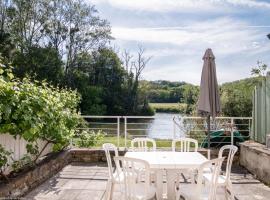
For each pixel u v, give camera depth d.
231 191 4.68
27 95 5.18
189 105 16.20
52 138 6.32
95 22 31.91
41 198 5.09
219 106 6.55
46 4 29.98
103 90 32.44
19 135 5.27
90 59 32.59
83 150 7.95
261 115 7.95
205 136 8.90
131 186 4.04
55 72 29.20
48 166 6.32
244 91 13.27
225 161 7.80
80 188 5.67
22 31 29.50
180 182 5.92
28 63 28.05
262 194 5.41
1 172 4.76
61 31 30.83
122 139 10.05
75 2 31.02
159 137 9.88
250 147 6.95
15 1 28.89
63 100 6.85
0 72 4.89
